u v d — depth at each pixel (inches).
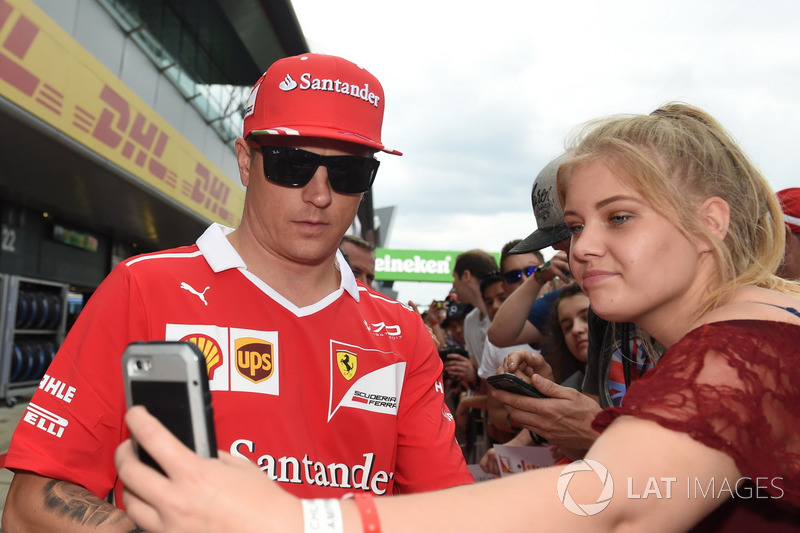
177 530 18.4
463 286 141.2
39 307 334.3
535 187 59.9
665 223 26.8
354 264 109.1
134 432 19.4
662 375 22.8
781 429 22.0
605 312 27.8
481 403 107.9
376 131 48.2
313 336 45.4
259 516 18.3
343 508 19.5
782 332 23.5
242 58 490.0
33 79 226.2
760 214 30.6
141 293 42.0
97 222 418.0
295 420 42.9
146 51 339.3
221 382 42.0
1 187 319.3
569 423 48.5
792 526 24.9
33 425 38.2
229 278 44.9
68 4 252.2
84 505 35.9
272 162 43.4
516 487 20.4
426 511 19.6
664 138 28.5
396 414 48.1
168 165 360.5
